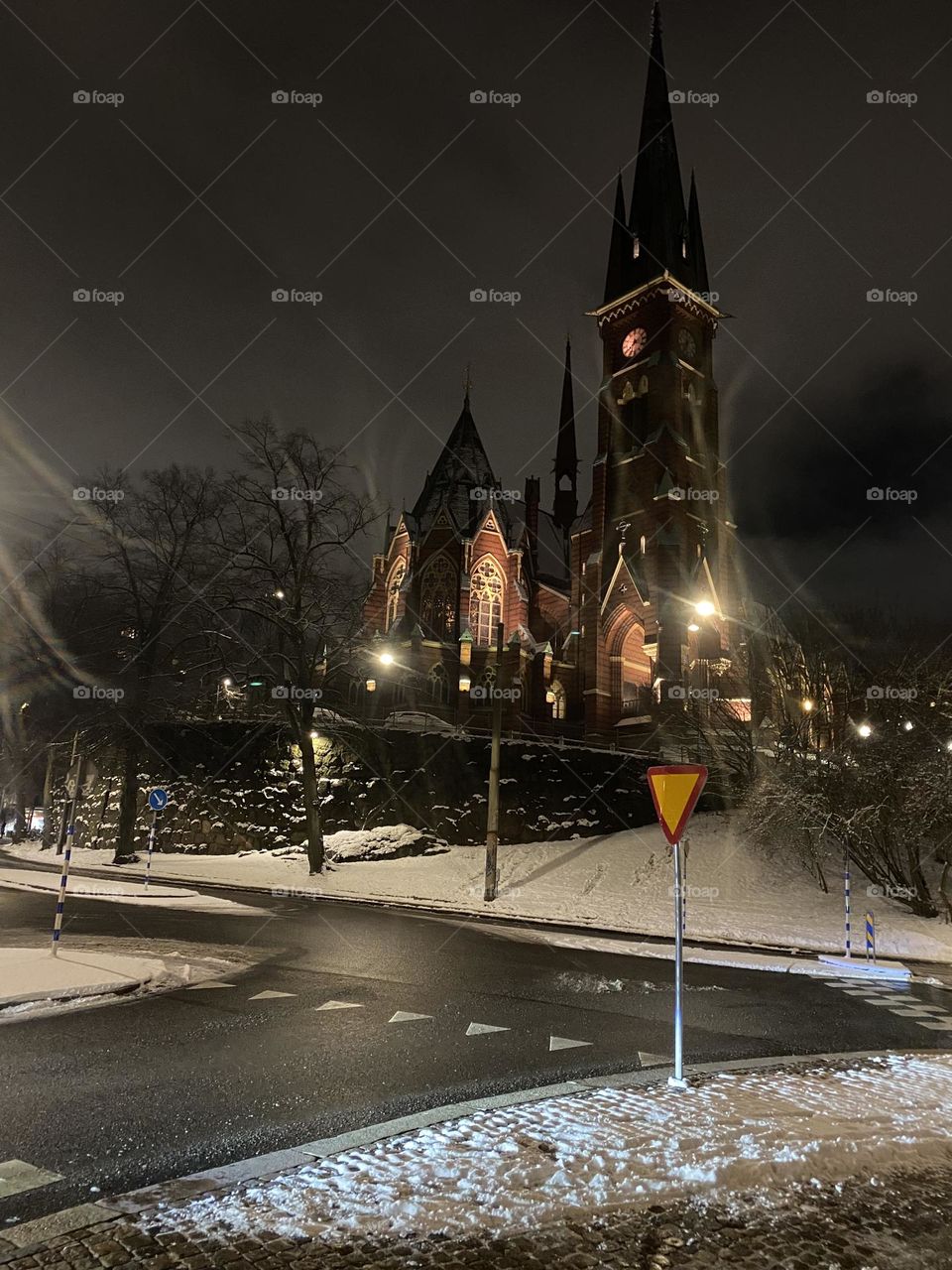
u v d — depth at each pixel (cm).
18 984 1056
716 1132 604
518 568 6000
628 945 1827
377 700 5400
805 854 3069
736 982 1427
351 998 1118
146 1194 497
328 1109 676
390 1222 456
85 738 4272
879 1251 453
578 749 3988
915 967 1773
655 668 5394
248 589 3356
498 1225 457
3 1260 412
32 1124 621
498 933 1936
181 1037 884
